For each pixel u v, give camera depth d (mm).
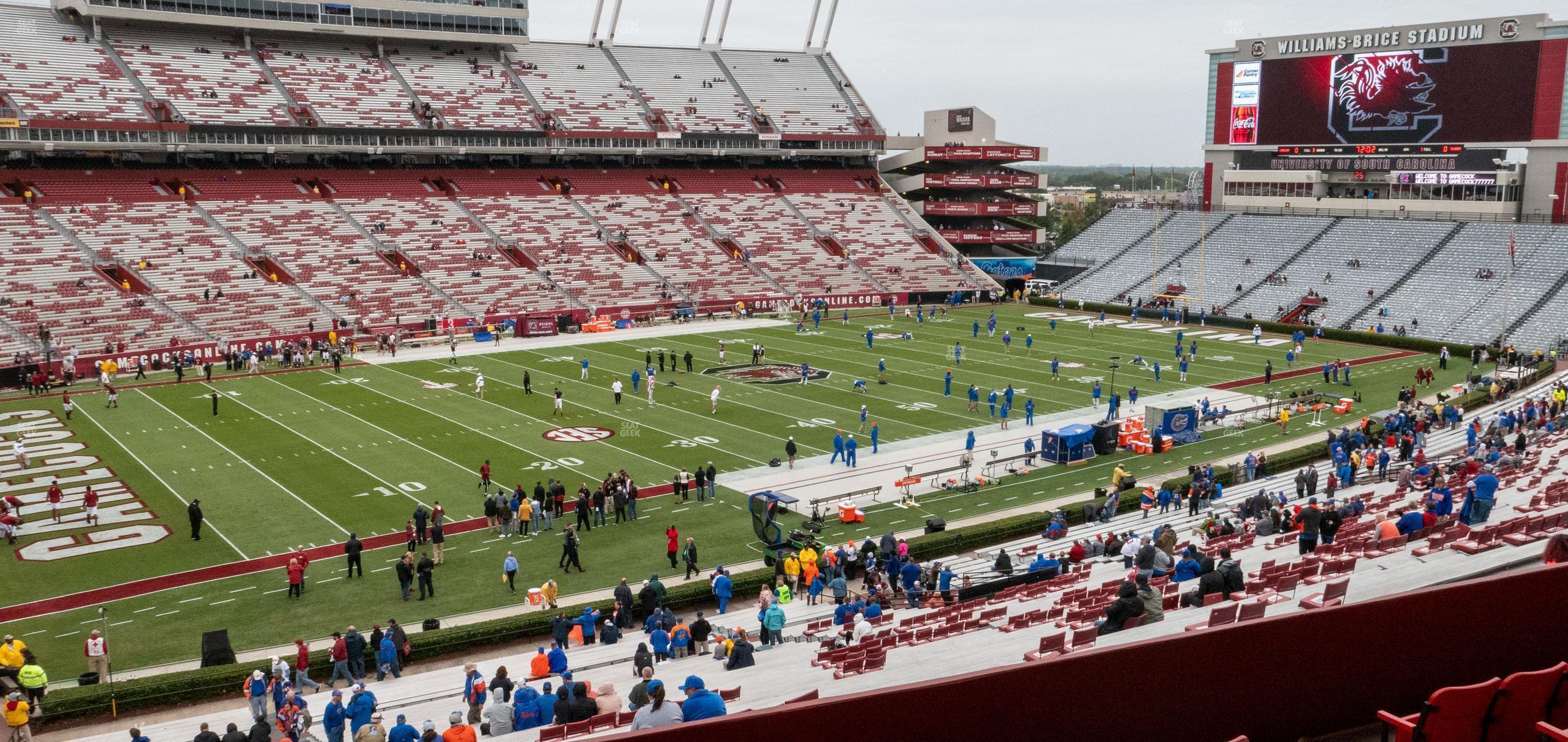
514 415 48094
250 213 74125
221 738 18797
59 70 72062
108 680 22844
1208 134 94812
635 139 90062
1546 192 78312
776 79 103250
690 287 82000
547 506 33500
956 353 62031
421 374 57656
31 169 70688
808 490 38000
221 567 30062
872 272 90500
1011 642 16688
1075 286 92875
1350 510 26859
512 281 76250
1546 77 75312
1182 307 83562
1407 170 84000
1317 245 85188
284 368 59125
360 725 18250
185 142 72625
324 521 33844
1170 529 21406
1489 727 6164
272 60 81500
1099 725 6066
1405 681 6922
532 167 90312
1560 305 68312
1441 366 61312
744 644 19688
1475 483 21438
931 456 42531
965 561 30031
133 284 65250
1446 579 13648
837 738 5480
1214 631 6336
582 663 22172
